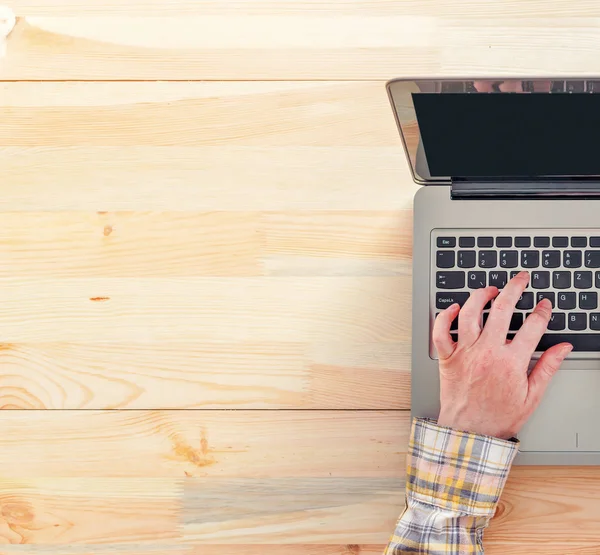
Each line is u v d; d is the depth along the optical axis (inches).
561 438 23.8
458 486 22.5
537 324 23.5
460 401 23.3
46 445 26.0
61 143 27.0
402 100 18.5
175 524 25.7
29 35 27.2
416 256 24.5
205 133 26.9
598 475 25.0
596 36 26.6
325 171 26.7
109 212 26.7
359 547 25.4
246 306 26.3
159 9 27.2
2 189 26.8
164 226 26.7
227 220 26.6
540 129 19.7
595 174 23.7
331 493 25.6
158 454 25.9
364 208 26.5
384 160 26.6
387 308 26.1
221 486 25.8
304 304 26.2
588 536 24.8
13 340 26.3
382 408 25.8
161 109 27.0
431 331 24.4
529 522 24.9
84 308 26.4
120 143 27.0
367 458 25.7
